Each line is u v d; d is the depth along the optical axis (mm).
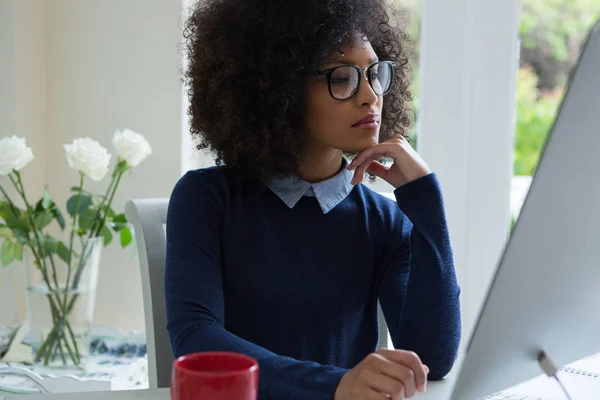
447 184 2045
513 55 1982
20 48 2105
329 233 1241
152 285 1257
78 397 891
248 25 1178
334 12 1140
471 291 2047
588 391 985
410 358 848
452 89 2021
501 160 2006
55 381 1723
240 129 1204
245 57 1188
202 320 1040
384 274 1286
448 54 2018
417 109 2076
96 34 2154
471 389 790
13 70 2098
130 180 2146
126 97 2143
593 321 830
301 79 1157
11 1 2080
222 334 998
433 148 2053
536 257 687
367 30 1189
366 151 1186
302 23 1146
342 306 1237
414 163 1179
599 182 682
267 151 1185
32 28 2148
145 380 1896
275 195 1242
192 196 1205
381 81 1174
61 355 1760
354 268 1251
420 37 2061
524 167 2023
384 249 1294
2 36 2092
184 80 1380
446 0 2006
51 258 1762
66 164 2205
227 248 1208
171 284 1106
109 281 2166
